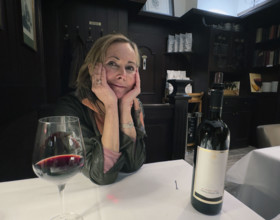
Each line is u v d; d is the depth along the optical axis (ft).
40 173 1.17
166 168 1.99
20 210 1.30
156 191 1.56
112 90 1.87
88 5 7.22
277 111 8.25
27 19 4.00
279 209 2.72
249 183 3.21
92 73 1.94
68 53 7.22
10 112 2.97
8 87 2.91
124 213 1.29
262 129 4.34
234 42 8.93
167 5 9.59
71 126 1.31
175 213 1.31
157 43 9.63
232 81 10.25
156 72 9.85
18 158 3.01
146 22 9.27
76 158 1.25
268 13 8.21
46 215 1.26
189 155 8.21
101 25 7.47
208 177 1.24
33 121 4.00
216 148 1.21
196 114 8.43
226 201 1.46
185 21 9.23
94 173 1.63
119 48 1.97
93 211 1.30
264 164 2.97
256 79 9.46
